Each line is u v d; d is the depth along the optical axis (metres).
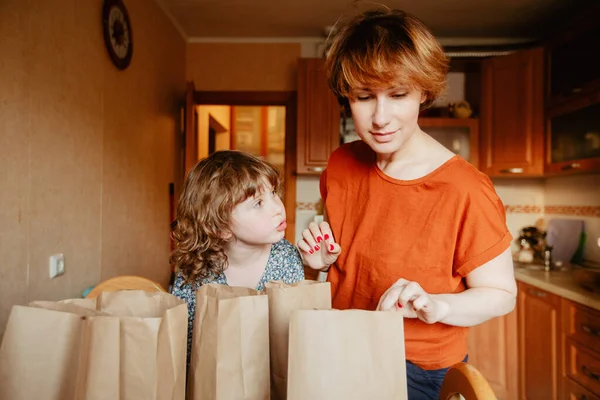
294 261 0.91
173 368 0.42
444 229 0.74
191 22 3.04
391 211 0.79
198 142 3.51
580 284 2.04
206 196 0.78
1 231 1.25
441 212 0.74
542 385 2.15
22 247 1.35
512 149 2.73
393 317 0.43
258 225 0.77
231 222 0.78
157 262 2.72
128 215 2.24
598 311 1.73
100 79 1.90
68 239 1.64
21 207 1.34
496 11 2.74
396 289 0.59
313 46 3.29
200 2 2.73
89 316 0.43
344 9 2.78
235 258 0.85
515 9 2.71
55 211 1.54
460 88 3.14
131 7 2.26
